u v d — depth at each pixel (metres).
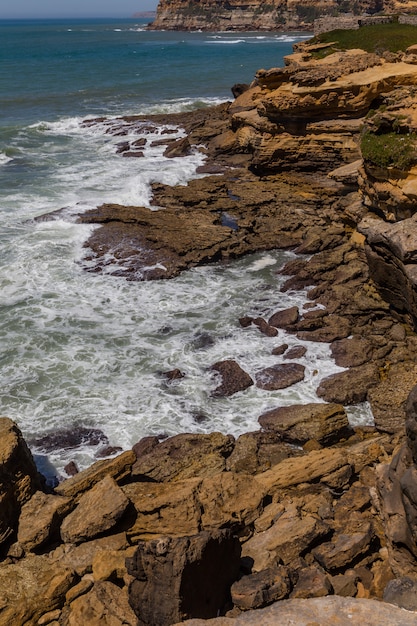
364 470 15.40
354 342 22.00
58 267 27.88
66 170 42.28
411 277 20.47
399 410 17.92
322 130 37.84
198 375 20.64
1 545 11.99
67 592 10.98
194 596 9.78
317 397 19.53
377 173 26.00
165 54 140.25
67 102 71.94
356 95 37.09
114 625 10.12
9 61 127.88
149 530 12.48
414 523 9.56
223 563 10.47
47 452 17.33
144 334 23.08
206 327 23.61
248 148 43.28
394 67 39.25
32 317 24.00
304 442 17.55
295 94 37.59
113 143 50.28
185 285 26.86
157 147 48.94
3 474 12.23
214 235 29.95
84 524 12.27
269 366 21.11
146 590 9.78
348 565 11.73
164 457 16.45
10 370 20.80
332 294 25.08
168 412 18.91
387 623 6.64
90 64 117.94
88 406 19.14
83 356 21.59
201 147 47.94
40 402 19.31
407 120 26.12
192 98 74.88
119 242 30.03
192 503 12.72
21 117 61.94
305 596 10.57
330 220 32.38
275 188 38.44
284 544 12.12
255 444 17.05
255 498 13.20
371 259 23.03
